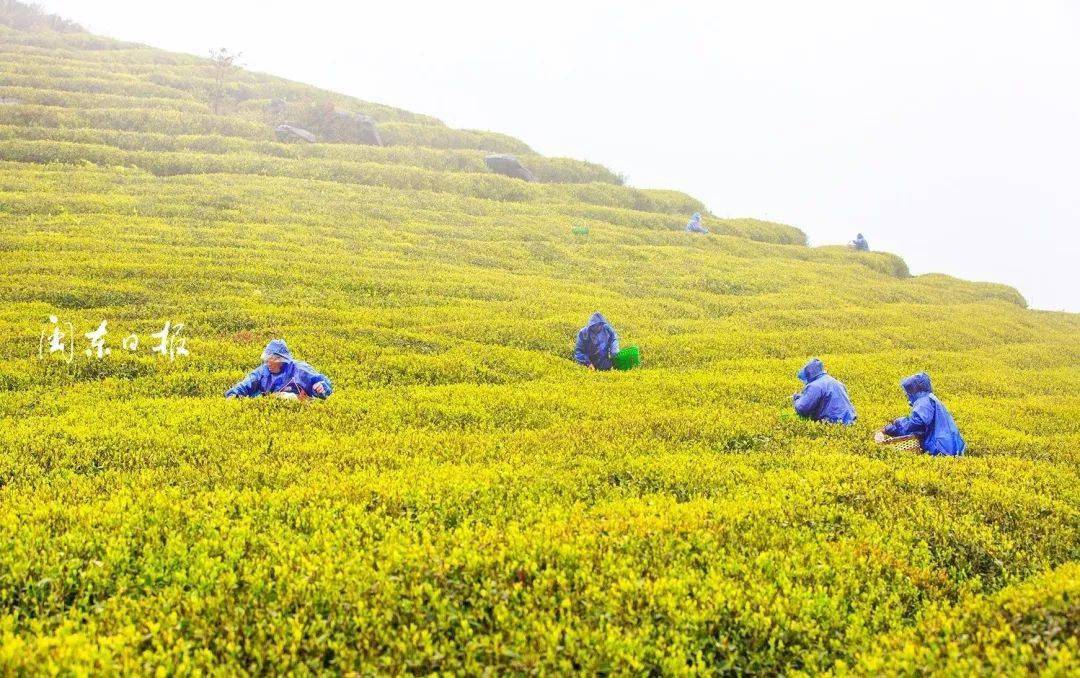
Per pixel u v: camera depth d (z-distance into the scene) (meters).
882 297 50.78
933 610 8.75
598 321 26.56
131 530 9.55
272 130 73.06
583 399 20.08
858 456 15.08
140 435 14.02
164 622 7.64
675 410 18.98
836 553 9.99
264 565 8.88
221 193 49.16
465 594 8.56
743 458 14.70
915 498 12.36
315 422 15.81
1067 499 13.21
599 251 51.09
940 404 16.95
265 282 32.09
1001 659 7.28
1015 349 39.25
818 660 7.85
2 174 46.44
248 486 11.86
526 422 17.34
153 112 68.38
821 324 39.28
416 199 57.28
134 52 94.00
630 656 7.40
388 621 7.85
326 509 10.56
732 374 25.55
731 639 8.13
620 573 9.01
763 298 43.81
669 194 80.69
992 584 9.75
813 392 19.12
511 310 33.00
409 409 17.42
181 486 11.50
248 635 7.59
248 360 21.69
